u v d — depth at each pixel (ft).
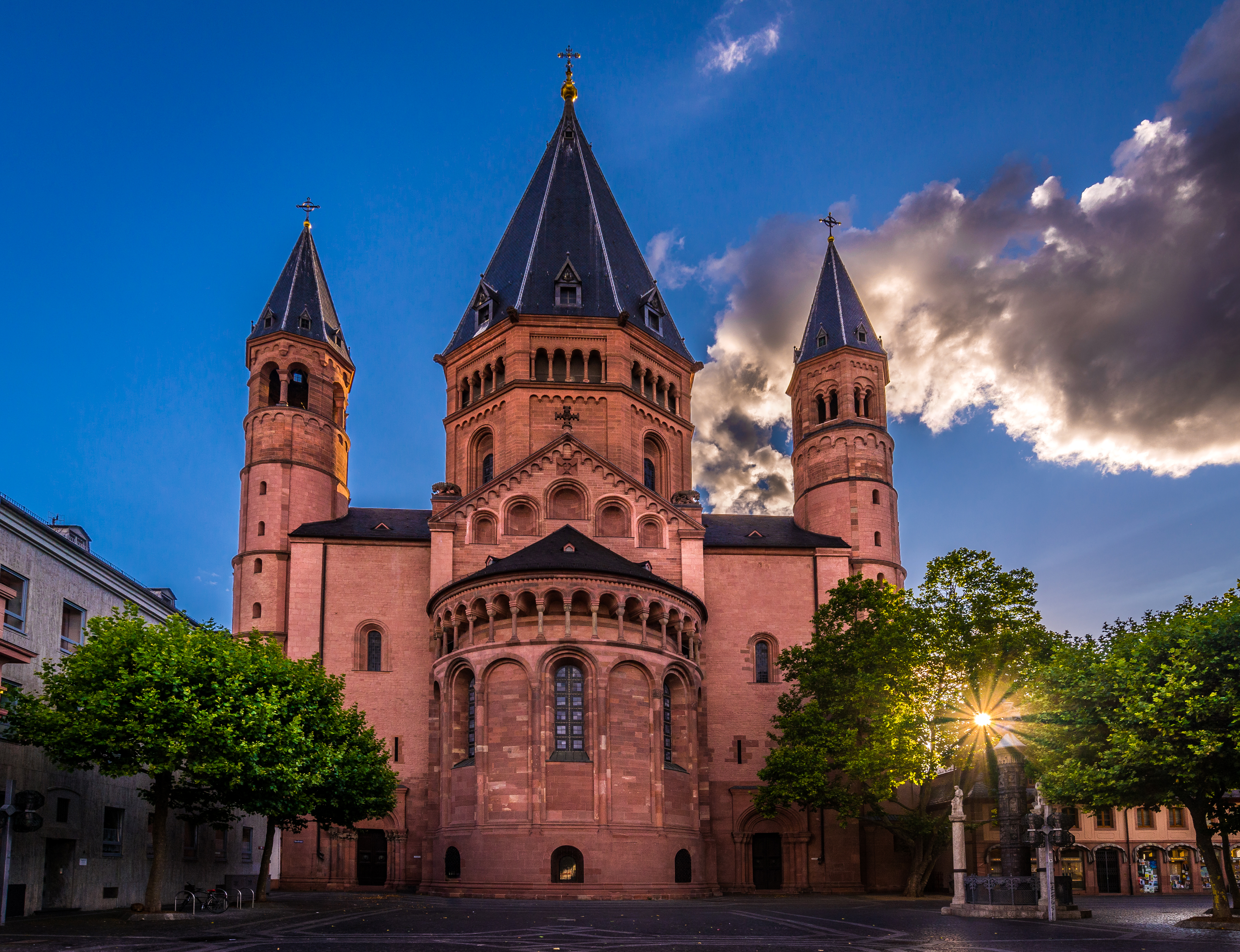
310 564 220.23
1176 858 226.99
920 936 99.35
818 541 235.61
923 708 177.58
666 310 263.49
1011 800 132.46
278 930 102.53
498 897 170.09
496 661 182.29
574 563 185.06
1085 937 97.86
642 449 239.50
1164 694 113.29
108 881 133.18
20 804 104.78
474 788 180.24
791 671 205.98
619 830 174.60
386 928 105.60
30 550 125.39
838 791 187.21
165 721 112.88
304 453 232.32
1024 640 174.29
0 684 112.78
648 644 186.39
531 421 232.53
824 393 252.21
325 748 131.44
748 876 213.05
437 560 210.38
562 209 255.91
